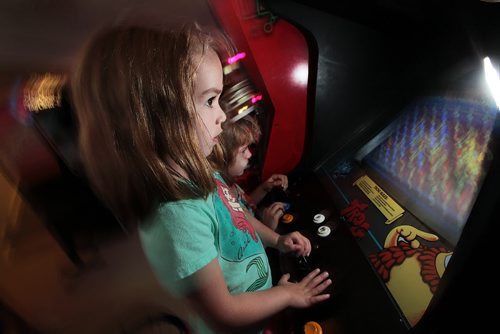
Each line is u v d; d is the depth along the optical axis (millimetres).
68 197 1197
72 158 1006
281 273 1097
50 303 1524
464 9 773
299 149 1354
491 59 731
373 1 935
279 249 1026
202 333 794
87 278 1507
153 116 582
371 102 1206
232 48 1043
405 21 968
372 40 1081
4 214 1402
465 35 837
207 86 618
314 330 781
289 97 1218
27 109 1006
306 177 1356
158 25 605
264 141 1324
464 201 787
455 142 891
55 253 1488
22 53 1288
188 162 611
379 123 1201
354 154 1242
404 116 1120
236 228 772
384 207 993
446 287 459
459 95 933
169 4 951
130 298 1370
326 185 1245
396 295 761
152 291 1339
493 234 381
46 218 1292
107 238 1367
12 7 1313
